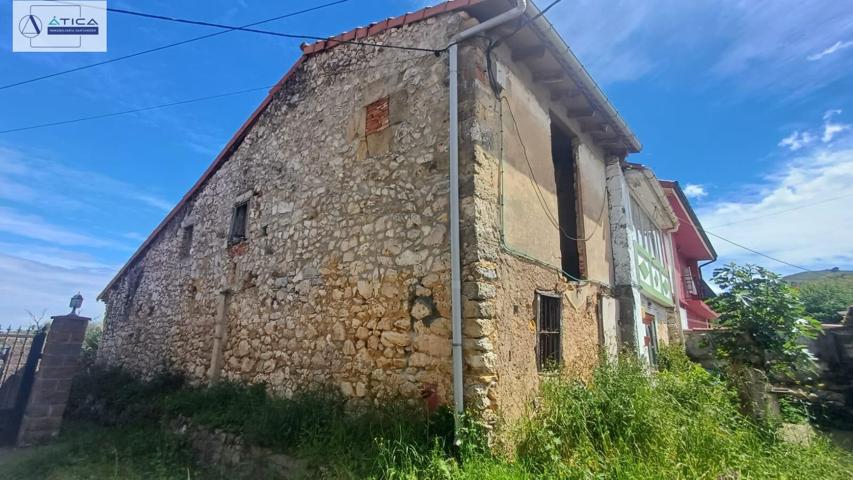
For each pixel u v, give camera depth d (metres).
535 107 6.04
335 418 4.75
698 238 14.58
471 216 4.45
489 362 4.13
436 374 4.44
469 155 4.64
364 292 5.41
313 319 6.03
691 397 5.20
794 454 4.23
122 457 5.82
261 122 8.45
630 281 7.64
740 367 6.61
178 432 6.35
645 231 10.16
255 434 5.00
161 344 9.96
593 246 7.12
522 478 3.30
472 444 3.73
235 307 7.79
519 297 4.88
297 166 7.14
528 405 4.54
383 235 5.38
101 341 13.27
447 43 5.21
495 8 4.96
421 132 5.25
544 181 5.93
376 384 4.97
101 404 9.03
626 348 7.05
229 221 8.64
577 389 4.70
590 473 3.31
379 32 6.19
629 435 3.92
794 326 6.67
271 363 6.58
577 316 6.15
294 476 4.19
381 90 5.94
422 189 5.06
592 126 7.41
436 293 4.64
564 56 5.51
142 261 12.27
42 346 7.78
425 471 3.44
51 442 6.87
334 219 6.14
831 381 9.23
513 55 5.64
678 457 3.71
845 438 7.42
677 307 12.10
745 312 6.99
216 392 6.87
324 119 6.84
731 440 4.08
